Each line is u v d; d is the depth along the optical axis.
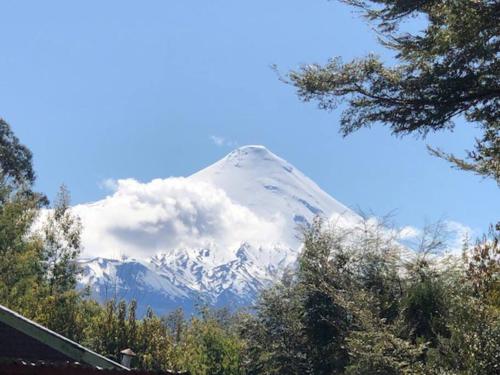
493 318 18.20
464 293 19.59
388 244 34.94
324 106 18.00
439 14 16.45
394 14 16.70
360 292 32.81
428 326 29.14
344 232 36.47
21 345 14.99
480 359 18.09
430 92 16.88
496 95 16.64
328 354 38.03
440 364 21.39
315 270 36.72
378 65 17.52
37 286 48.00
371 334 28.05
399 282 33.69
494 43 16.00
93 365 15.27
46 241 49.88
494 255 18.45
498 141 17.22
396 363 26.42
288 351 40.16
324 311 37.06
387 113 17.52
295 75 17.91
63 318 44.09
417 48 16.64
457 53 16.30
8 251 49.53
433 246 30.98
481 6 15.48
